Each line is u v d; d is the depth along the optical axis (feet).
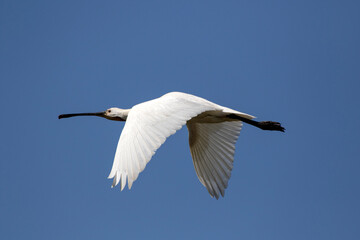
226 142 48.78
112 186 33.17
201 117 45.88
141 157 33.88
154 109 36.99
